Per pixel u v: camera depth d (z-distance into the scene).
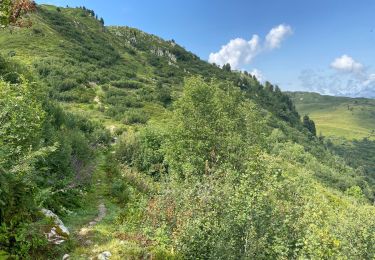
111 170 31.52
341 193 92.81
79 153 27.03
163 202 14.23
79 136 28.67
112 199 21.73
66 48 145.50
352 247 15.53
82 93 99.31
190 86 38.53
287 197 16.47
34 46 133.00
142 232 12.80
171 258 11.12
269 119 153.62
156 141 42.53
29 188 9.92
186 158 32.16
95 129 57.19
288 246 13.57
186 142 34.56
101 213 17.80
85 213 17.16
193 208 13.47
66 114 36.44
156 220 13.38
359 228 16.09
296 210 15.41
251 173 15.99
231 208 13.47
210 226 12.86
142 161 40.12
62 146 21.09
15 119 11.84
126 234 12.80
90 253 10.46
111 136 61.28
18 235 8.95
